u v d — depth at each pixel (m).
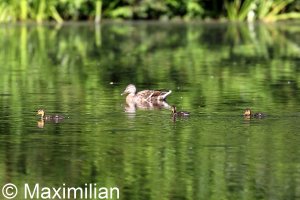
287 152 14.13
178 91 21.08
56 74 24.62
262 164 13.42
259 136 15.32
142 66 26.77
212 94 20.52
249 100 19.48
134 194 12.07
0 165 13.46
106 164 13.48
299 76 24.02
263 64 27.31
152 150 14.34
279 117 17.14
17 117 17.30
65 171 13.13
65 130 15.98
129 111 17.98
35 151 14.33
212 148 14.46
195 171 13.09
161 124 16.48
